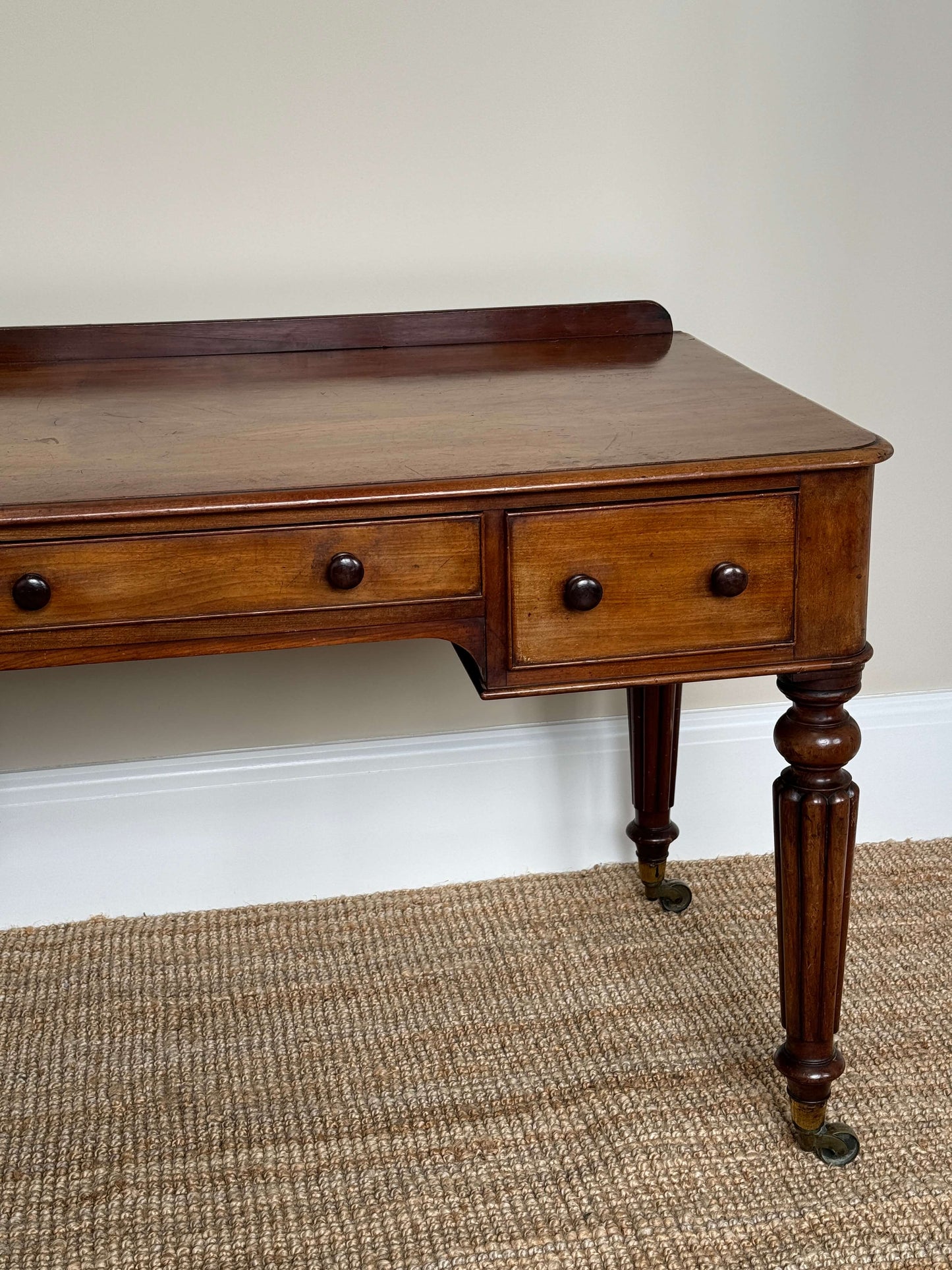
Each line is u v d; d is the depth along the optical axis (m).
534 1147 1.36
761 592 1.17
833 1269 1.20
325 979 1.66
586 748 1.87
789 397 1.33
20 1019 1.58
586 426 1.23
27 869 1.78
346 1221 1.27
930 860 1.92
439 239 1.66
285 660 1.76
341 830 1.84
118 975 1.67
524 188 1.66
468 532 1.12
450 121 1.62
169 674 1.74
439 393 1.38
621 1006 1.59
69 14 1.50
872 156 1.71
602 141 1.66
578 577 1.14
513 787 1.87
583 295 1.72
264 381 1.44
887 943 1.71
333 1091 1.45
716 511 1.14
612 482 1.09
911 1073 1.46
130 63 1.53
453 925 1.77
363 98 1.59
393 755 1.83
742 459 1.12
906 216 1.75
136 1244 1.24
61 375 1.48
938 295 1.79
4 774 1.74
